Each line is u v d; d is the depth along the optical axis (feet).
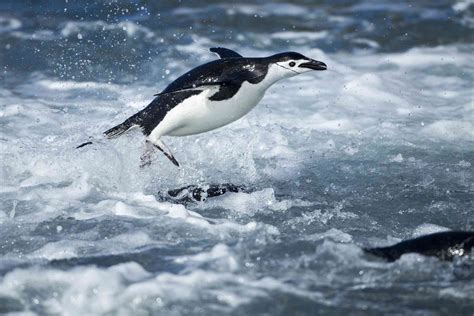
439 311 36.40
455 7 93.25
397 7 94.02
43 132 61.72
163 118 51.08
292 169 56.13
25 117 65.05
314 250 42.11
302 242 43.29
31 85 73.77
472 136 62.80
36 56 79.51
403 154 59.11
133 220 46.24
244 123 63.77
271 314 35.83
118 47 82.12
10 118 64.69
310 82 74.74
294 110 68.18
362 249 41.42
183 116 50.78
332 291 37.83
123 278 38.24
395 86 74.08
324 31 87.81
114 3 92.43
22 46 81.30
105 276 38.04
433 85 75.15
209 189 50.93
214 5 93.35
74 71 77.05
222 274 38.88
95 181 52.49
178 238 43.96
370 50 83.76
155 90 73.26
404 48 84.28
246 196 50.44
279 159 57.88
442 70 78.64
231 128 62.54
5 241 43.60
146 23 87.71
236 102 50.26
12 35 83.66
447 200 50.88
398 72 78.13
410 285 38.42
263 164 57.00
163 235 44.32
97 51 81.10
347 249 41.50
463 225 47.16
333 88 73.36
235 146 58.75
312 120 66.03
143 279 38.42
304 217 48.01
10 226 45.44
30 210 47.78
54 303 36.40
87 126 63.16
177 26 87.30
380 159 58.13
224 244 42.22
